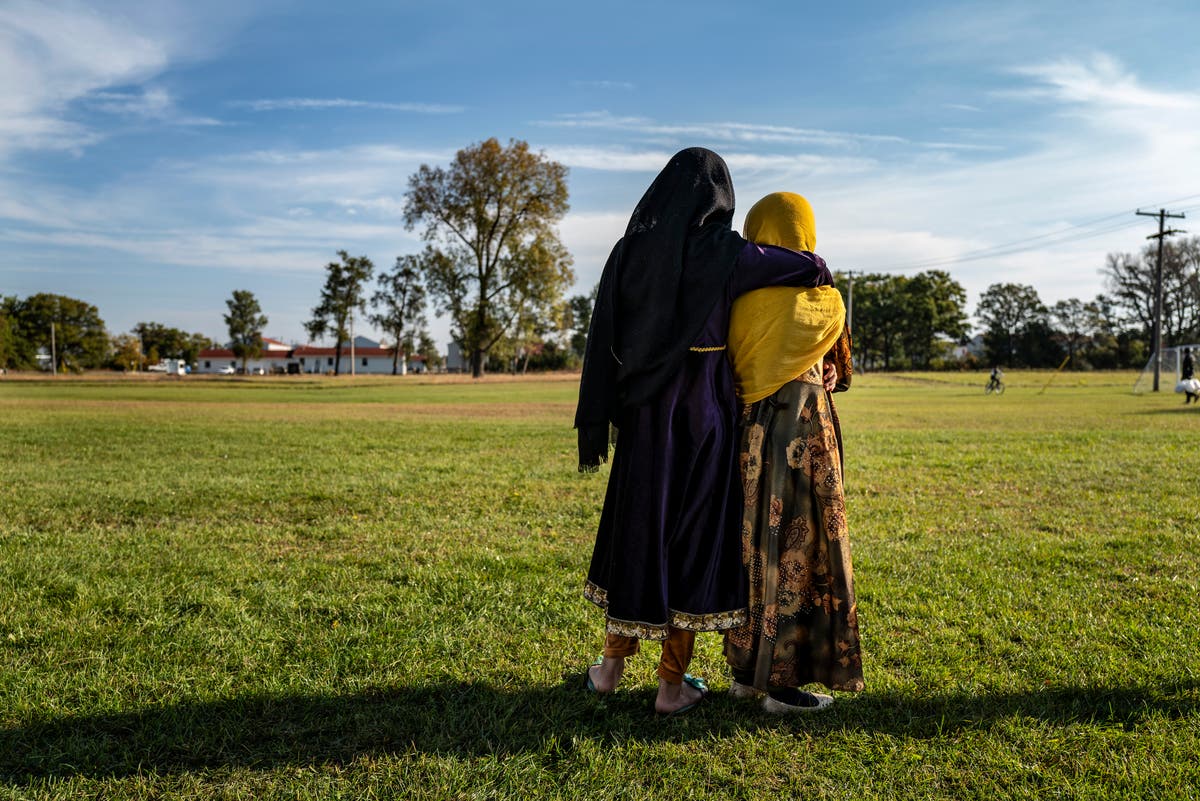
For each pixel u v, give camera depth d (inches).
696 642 132.6
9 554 184.1
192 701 105.7
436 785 85.0
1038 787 84.7
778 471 101.0
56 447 424.8
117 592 153.2
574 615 141.9
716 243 99.2
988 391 1530.5
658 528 99.8
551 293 2329.0
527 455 395.5
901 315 4215.1
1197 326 3292.3
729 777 87.4
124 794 84.0
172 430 543.8
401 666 118.7
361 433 530.6
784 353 99.3
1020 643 128.0
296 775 87.5
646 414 101.0
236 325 4672.7
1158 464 334.3
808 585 102.3
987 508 244.2
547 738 96.7
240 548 193.2
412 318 3132.4
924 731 98.1
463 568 174.1
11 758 91.7
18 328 3560.5
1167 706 103.1
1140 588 156.6
